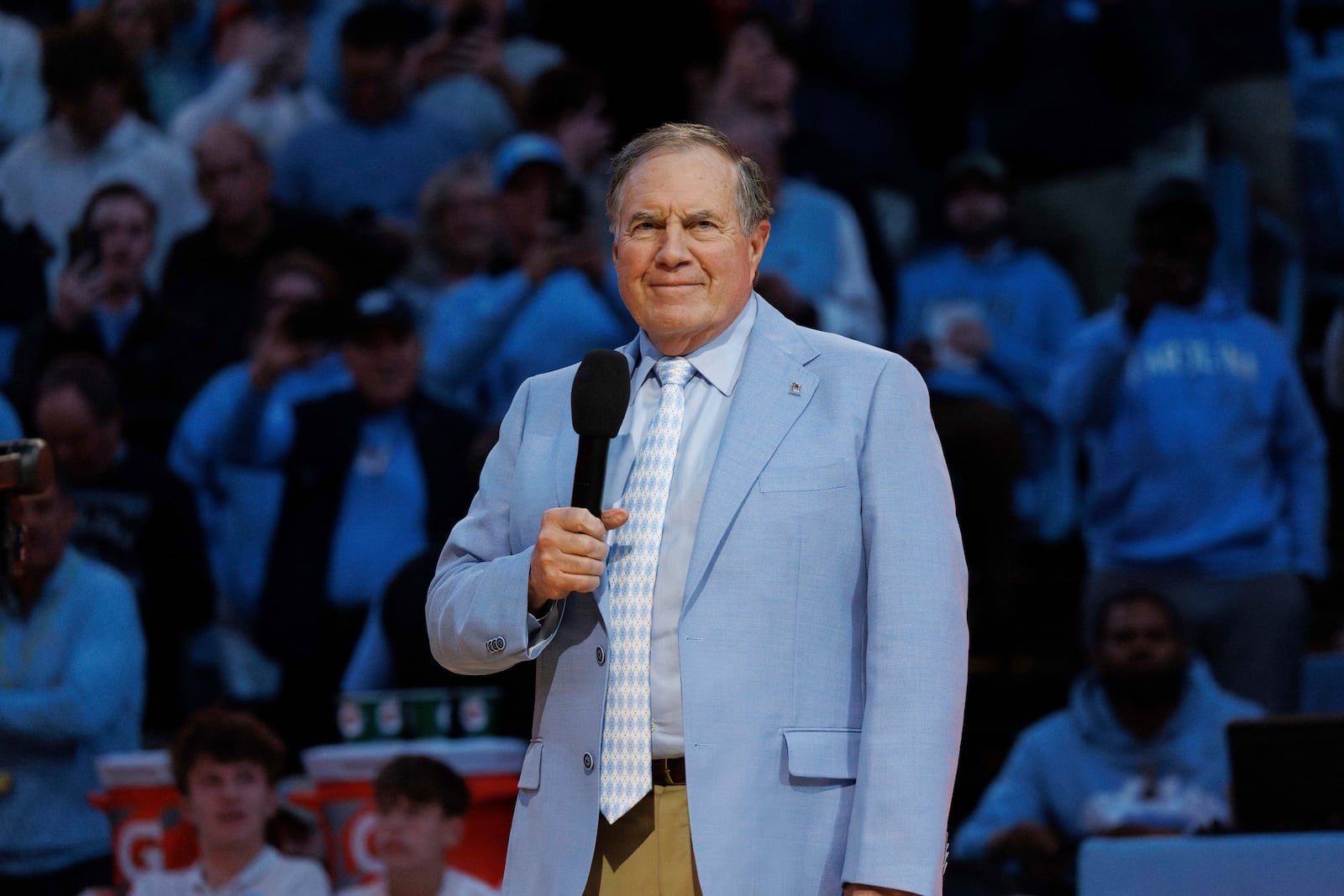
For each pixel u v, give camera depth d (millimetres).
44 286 24234
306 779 15516
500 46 25656
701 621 6836
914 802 6531
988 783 20609
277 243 23641
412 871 13102
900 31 26000
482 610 7055
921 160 26234
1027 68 25203
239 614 20766
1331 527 23938
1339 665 19578
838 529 7031
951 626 6840
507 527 7715
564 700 7102
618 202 7379
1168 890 11430
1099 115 24781
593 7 25719
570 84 24516
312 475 19500
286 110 25688
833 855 6766
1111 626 17156
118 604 16203
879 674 6770
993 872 15828
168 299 23219
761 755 6738
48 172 24531
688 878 6750
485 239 23594
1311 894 11117
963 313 23891
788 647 6867
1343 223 26219
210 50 26703
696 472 7137
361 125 24766
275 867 13555
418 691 15531
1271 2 25359
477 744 13898
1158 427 19766
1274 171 25219
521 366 21812
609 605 7004
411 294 23844
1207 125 25453
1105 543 20125
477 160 24141
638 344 7703
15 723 15305
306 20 26031
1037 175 25016
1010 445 21219
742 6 25531
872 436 7137
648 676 6902
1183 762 16984
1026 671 21781
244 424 21391
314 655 19016
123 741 16125
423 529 19594
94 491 19422
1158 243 20078
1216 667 19578
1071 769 17219
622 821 6879
